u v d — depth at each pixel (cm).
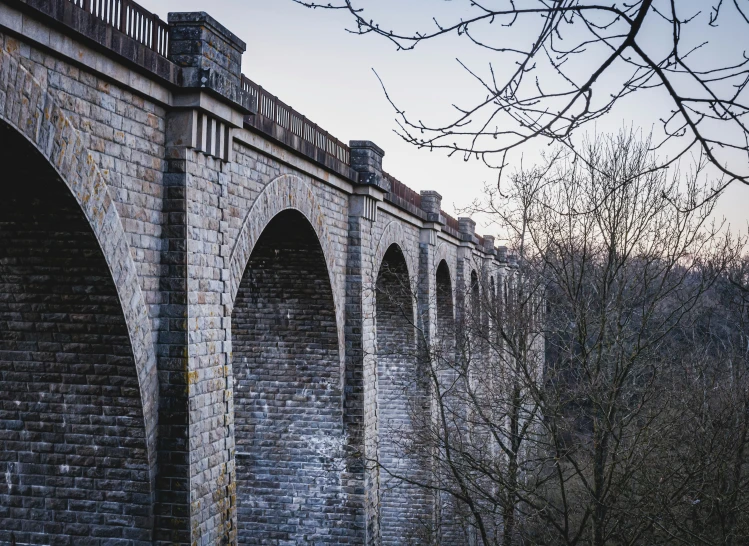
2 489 1116
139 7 992
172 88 1065
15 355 1059
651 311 1494
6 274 989
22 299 1009
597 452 1484
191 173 1089
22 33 777
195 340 1089
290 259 1780
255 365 1948
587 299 1745
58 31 830
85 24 852
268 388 1952
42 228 925
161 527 1070
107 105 947
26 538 1112
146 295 1040
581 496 1667
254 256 1784
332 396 1928
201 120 1101
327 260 1786
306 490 1956
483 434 2670
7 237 945
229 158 1196
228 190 1246
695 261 1595
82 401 1063
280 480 1961
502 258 4653
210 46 1090
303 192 1609
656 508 1424
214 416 1148
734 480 1567
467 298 3338
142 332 1030
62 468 1095
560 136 368
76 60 864
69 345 1030
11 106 775
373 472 2005
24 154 825
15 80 782
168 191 1075
